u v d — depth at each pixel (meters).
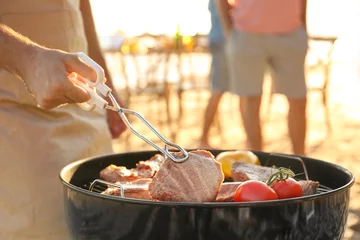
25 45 1.25
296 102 4.38
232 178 1.58
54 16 1.57
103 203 1.14
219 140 6.54
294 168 1.59
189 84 8.29
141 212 1.10
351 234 3.28
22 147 1.54
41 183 1.56
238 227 1.09
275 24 4.23
